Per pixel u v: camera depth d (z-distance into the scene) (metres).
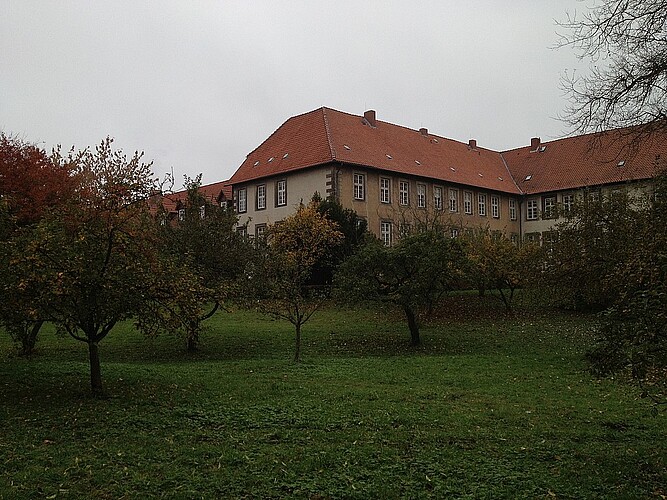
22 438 9.41
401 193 46.84
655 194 19.19
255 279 20.02
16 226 13.93
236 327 26.06
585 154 18.19
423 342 23.02
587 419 10.95
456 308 31.31
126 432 9.78
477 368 17.03
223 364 17.89
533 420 10.81
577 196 27.83
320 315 29.42
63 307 11.98
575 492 7.16
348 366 17.41
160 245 15.30
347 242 35.72
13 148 30.62
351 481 7.48
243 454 8.53
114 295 12.08
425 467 8.04
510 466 8.12
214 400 12.27
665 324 6.70
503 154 62.69
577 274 24.75
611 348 7.26
